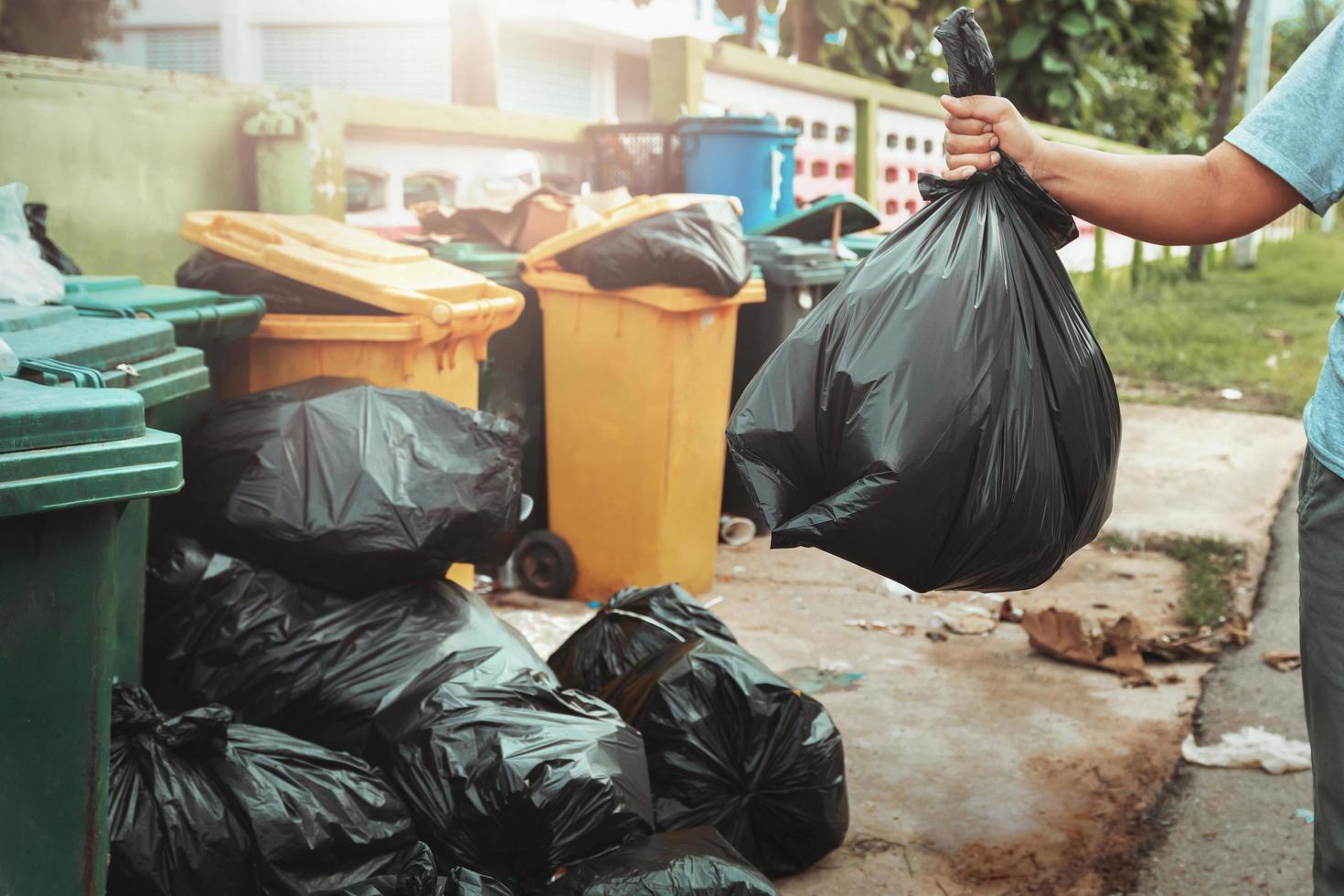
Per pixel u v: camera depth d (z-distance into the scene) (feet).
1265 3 66.54
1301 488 5.86
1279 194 5.82
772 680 8.99
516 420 15.35
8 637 5.06
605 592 15.15
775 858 9.16
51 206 13.07
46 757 5.22
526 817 7.08
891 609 15.46
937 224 6.39
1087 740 11.68
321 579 8.55
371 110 16.14
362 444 8.82
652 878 6.89
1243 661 13.69
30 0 30.17
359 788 7.09
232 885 6.59
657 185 20.84
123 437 5.22
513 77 36.76
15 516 4.86
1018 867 9.47
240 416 8.98
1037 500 6.03
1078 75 50.72
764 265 17.12
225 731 6.85
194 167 14.67
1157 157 6.14
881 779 10.85
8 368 5.98
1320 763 5.79
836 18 34.58
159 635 8.19
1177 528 18.58
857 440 5.89
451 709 7.63
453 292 12.27
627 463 14.75
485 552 9.21
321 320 11.56
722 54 24.56
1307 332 41.39
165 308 9.52
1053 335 6.26
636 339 14.43
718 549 17.80
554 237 15.14
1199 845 9.83
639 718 8.82
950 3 43.34
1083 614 15.37
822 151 30.42
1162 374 32.91
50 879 5.31
